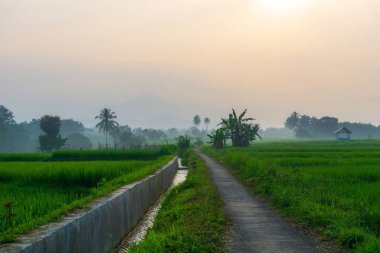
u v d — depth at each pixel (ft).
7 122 535.19
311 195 49.90
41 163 98.89
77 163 95.81
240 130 250.78
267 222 42.16
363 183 59.00
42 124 316.19
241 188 71.41
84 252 29.19
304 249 31.55
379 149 176.45
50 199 46.24
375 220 36.63
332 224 36.29
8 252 20.02
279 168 77.71
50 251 23.43
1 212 36.42
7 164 93.97
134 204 48.70
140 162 98.32
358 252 28.45
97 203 34.91
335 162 97.91
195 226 37.63
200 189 63.41
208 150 227.81
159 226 43.24
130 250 32.89
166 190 85.35
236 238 35.32
